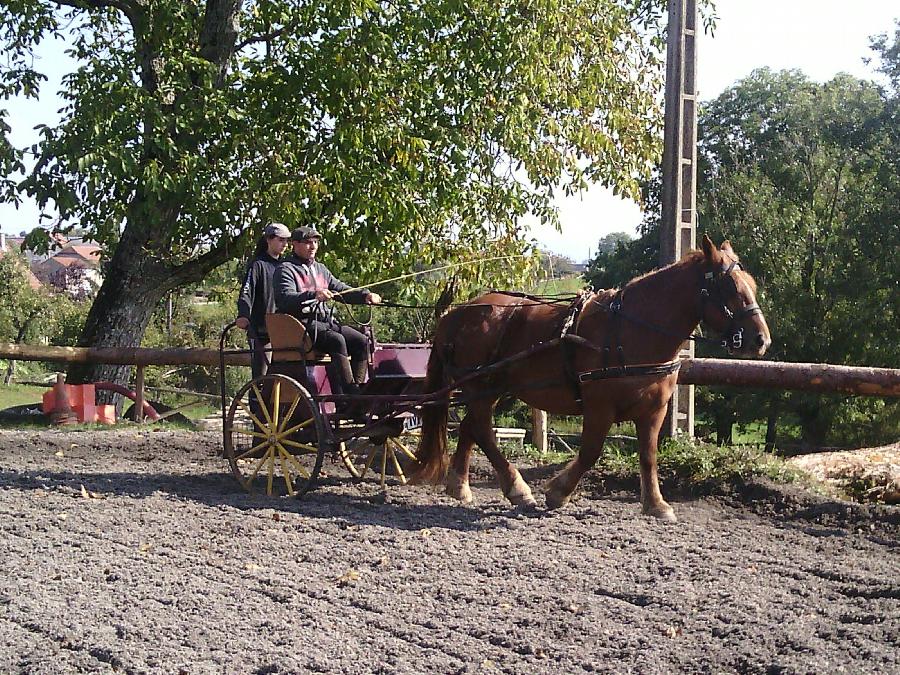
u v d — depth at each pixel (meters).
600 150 16.55
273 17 16.06
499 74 15.42
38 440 11.39
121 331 16.33
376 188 14.73
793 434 33.09
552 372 7.50
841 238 31.22
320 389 8.18
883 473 8.23
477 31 15.42
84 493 7.98
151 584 5.66
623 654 4.64
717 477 8.30
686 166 9.89
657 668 4.46
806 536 6.88
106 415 14.56
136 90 14.20
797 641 4.65
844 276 30.39
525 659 4.62
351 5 14.71
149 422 14.17
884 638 4.70
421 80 15.40
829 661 4.41
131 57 16.12
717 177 34.59
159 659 4.56
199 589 5.55
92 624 4.99
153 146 14.46
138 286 16.31
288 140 15.06
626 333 7.15
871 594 5.43
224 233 15.68
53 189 14.19
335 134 14.64
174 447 11.09
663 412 7.33
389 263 15.63
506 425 24.08
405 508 7.70
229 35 15.91
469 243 16.20
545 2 15.35
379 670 4.47
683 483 8.37
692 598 5.34
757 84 37.28
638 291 7.27
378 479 9.03
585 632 4.91
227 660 4.56
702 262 7.07
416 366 8.62
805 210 32.19
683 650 4.66
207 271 16.67
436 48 15.42
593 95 16.44
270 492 8.23
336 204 15.10
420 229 15.38
